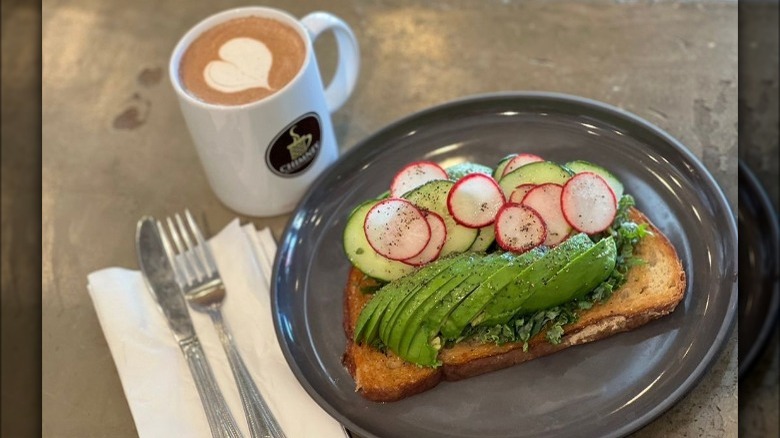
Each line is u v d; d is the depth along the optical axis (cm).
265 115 49
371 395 46
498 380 46
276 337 49
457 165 52
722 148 56
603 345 46
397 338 45
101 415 51
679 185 50
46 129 65
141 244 56
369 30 67
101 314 52
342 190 55
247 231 55
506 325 45
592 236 47
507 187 49
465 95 62
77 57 69
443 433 44
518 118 55
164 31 69
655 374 44
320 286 51
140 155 62
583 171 49
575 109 54
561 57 62
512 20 65
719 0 63
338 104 56
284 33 52
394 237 47
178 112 64
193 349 50
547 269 44
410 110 62
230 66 51
